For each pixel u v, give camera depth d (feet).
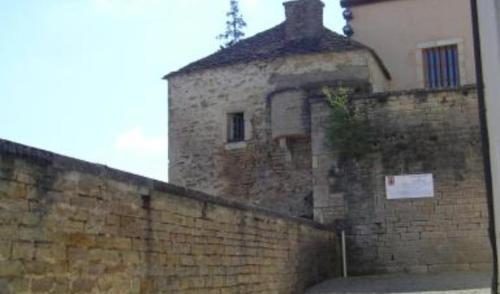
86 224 28.17
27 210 24.58
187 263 36.58
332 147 69.00
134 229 31.78
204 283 38.34
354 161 68.18
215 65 84.02
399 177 66.80
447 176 65.77
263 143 79.92
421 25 89.30
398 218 66.18
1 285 23.07
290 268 52.85
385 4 91.30
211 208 39.83
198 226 38.11
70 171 27.22
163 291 34.01
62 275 26.45
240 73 82.69
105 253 29.43
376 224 66.64
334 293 53.83
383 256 66.03
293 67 79.66
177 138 85.35
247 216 45.01
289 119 76.69
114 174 30.32
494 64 14.48
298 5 84.33
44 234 25.49
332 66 77.97
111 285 29.73
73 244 27.25
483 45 14.78
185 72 85.81
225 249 41.37
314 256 59.57
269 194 78.48
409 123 67.46
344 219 67.56
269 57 80.84
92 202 28.66
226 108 82.84
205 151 83.35
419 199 66.03
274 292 48.88
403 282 57.98
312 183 74.08
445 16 88.58
